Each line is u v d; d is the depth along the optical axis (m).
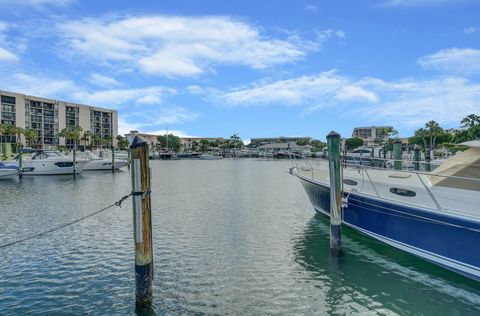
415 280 7.66
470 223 7.02
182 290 7.18
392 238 8.89
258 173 43.78
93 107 130.38
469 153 8.32
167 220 13.64
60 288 7.26
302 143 133.88
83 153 46.00
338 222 8.82
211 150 143.50
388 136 103.12
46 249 9.83
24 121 105.69
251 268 8.38
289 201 18.69
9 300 6.75
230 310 6.39
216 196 20.80
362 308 6.52
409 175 10.23
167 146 130.50
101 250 9.74
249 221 13.42
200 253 9.48
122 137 137.25
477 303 6.71
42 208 16.39
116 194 21.64
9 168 34.00
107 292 7.06
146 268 6.18
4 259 8.99
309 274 8.00
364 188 10.19
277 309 6.45
